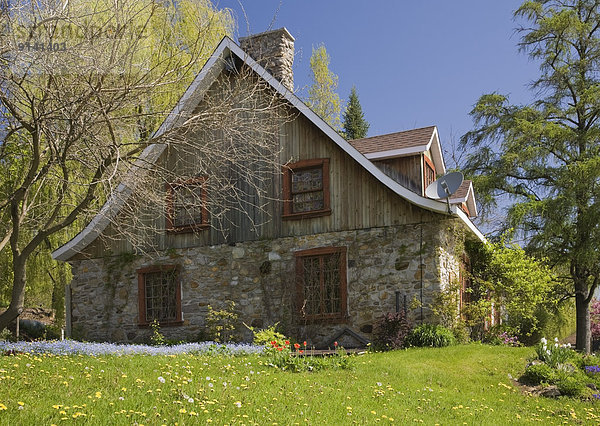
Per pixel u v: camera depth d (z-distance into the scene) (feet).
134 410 21.04
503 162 81.00
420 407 28.45
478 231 59.57
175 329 57.93
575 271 76.74
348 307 51.19
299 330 52.26
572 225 73.41
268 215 55.52
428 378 36.19
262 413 22.65
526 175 81.51
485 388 35.88
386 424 23.80
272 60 55.83
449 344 46.34
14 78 33.42
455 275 54.34
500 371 39.88
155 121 51.57
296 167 54.60
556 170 77.05
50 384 24.25
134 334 59.67
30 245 37.40
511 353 43.83
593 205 70.08
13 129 34.76
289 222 54.65
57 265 73.10
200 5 45.50
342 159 53.21
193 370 30.35
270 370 34.09
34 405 20.71
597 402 34.96
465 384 36.40
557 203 72.54
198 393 24.12
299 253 53.57
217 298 56.54
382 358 40.68
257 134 53.21
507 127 81.20
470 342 51.47
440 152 59.82
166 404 22.00
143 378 26.94
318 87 103.40
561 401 35.17
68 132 34.19
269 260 54.85
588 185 71.46
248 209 56.34
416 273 49.52
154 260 59.72
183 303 57.88
